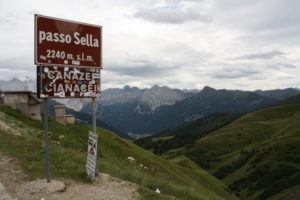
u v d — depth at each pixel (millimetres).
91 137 10516
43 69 8836
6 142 14453
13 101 27656
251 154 168000
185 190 14812
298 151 142625
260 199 115812
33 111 28766
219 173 160750
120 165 21547
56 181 8805
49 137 21672
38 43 8711
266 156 152750
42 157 12391
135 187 10242
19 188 8172
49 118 31750
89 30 10031
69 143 22500
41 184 8383
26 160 11500
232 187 138250
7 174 9383
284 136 170000
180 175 42094
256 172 139750
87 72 10023
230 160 176000
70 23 9484
